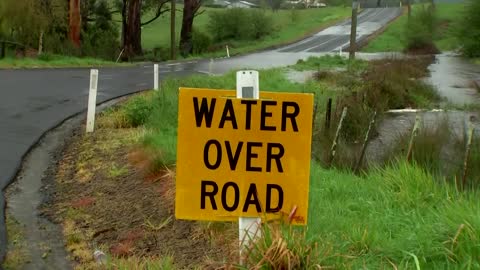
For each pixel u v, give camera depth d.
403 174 6.70
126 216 6.61
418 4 100.25
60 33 35.28
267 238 4.07
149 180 7.55
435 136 9.32
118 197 7.24
